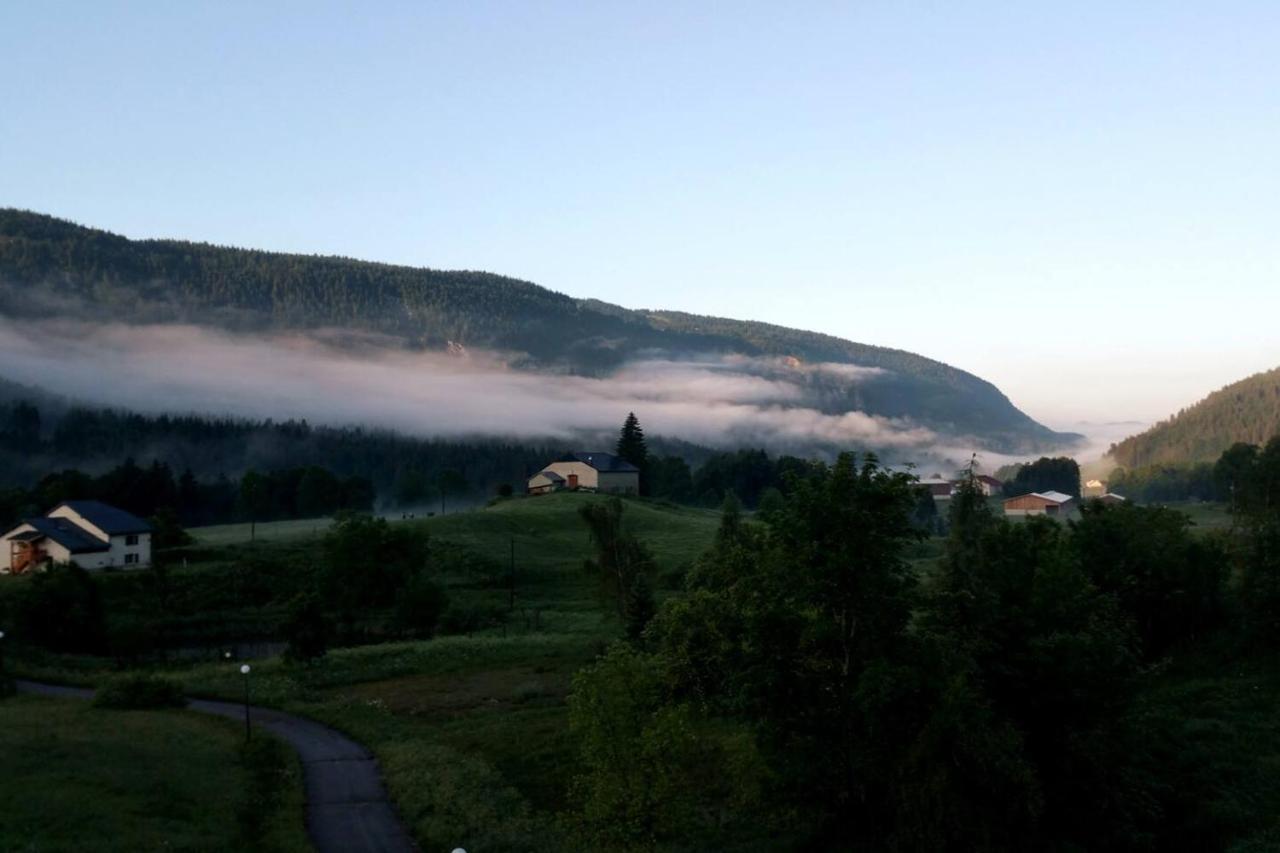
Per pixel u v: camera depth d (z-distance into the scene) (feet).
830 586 117.19
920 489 121.08
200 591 339.16
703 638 149.89
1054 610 130.82
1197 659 193.67
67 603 276.21
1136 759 130.82
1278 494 280.72
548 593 356.18
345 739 171.22
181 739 157.48
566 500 525.75
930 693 113.80
